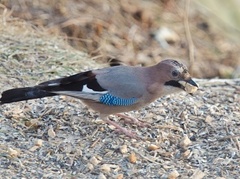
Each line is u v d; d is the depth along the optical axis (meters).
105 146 10.56
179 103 12.00
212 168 10.15
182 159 10.39
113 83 10.59
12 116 11.19
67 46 14.67
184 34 18.84
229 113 11.79
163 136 10.94
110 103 10.62
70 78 10.53
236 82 13.37
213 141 10.85
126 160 10.24
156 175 9.93
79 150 10.39
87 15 17.41
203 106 11.98
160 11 19.39
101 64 14.32
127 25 18.17
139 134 10.99
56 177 9.77
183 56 18.12
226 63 18.42
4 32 14.46
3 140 10.57
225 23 20.05
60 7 17.11
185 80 10.55
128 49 17.17
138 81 10.61
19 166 9.99
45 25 16.31
